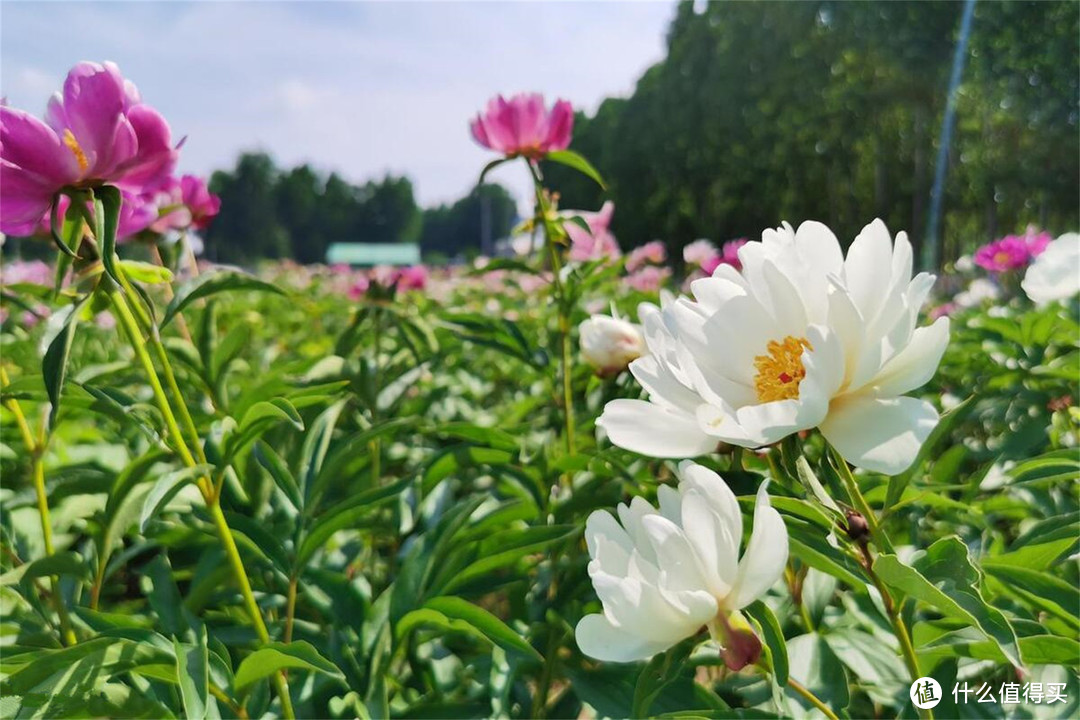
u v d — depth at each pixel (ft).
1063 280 6.36
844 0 101.35
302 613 7.62
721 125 117.60
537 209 9.22
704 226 125.59
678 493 3.46
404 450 10.06
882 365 3.21
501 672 5.70
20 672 4.50
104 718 4.63
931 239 90.12
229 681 5.05
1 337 12.56
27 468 8.89
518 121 9.05
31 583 6.18
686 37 122.72
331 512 5.68
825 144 110.42
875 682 5.22
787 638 5.61
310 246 364.79
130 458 8.52
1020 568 4.53
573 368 9.61
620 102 151.12
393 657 5.25
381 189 374.43
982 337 11.23
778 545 3.12
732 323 3.40
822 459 3.57
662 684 3.27
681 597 3.09
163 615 5.50
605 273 9.07
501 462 6.87
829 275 3.15
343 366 9.58
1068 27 83.10
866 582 3.82
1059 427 9.52
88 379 6.42
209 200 8.56
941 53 92.63
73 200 4.62
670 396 3.46
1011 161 88.63
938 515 7.23
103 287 4.65
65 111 4.53
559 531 5.61
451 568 5.70
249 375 12.14
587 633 3.23
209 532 6.00
